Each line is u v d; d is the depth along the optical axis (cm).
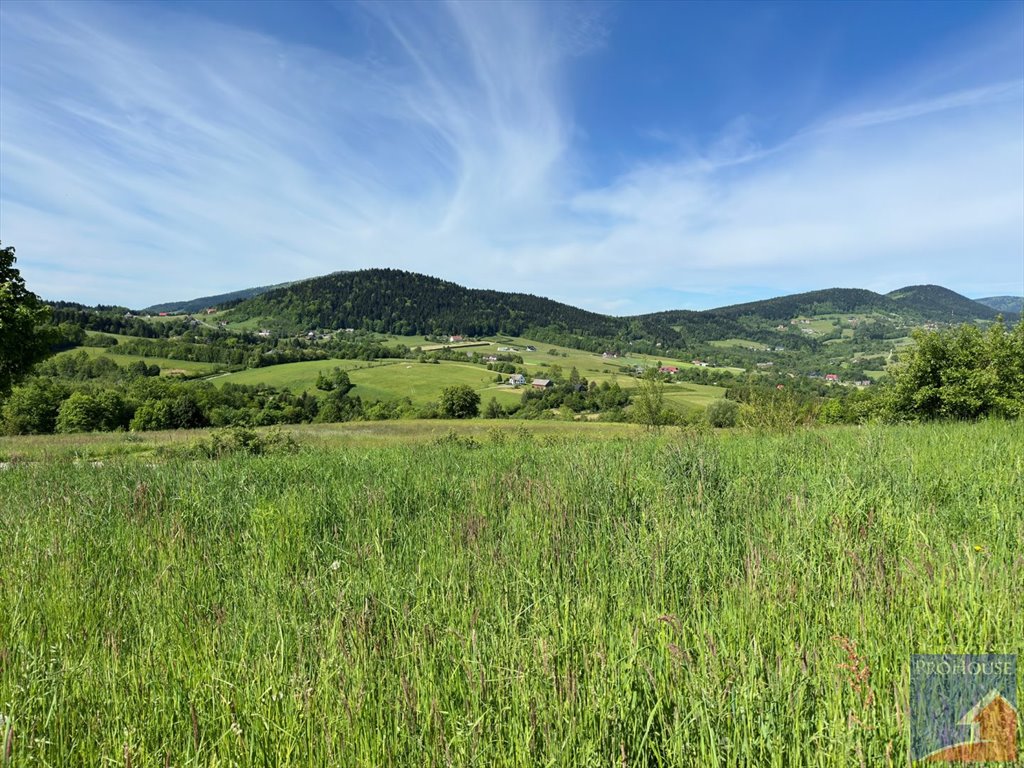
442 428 5453
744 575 307
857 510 382
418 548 392
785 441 828
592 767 167
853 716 167
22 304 1700
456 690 208
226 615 282
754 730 175
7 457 1808
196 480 674
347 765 174
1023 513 382
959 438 784
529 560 344
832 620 236
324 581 324
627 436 1184
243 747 185
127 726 195
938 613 223
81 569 367
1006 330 1917
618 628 243
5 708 206
